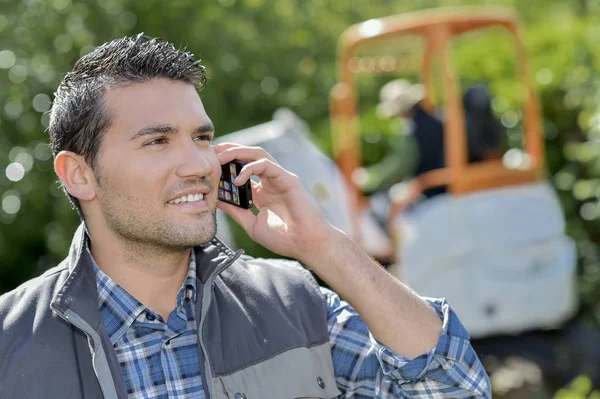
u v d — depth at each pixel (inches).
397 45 302.8
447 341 92.0
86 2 325.4
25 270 350.6
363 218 269.3
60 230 320.2
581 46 360.5
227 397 91.7
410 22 267.4
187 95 90.7
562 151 344.5
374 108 390.3
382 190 287.9
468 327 252.1
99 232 92.4
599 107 285.1
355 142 288.5
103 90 89.1
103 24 331.6
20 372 85.7
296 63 401.4
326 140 346.3
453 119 252.4
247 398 92.3
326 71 414.6
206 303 92.0
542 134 345.1
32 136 320.2
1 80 309.3
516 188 255.4
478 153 265.4
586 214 323.3
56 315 89.1
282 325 96.9
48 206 339.0
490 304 251.1
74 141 90.6
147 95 88.9
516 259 251.9
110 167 88.6
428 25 264.4
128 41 90.8
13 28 312.7
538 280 254.1
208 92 357.1
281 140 240.1
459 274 250.4
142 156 88.1
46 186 323.0
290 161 239.8
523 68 272.7
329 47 435.2
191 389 90.5
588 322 290.8
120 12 335.9
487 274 250.1
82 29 318.3
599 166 292.5
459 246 249.3
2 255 345.7
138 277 92.2
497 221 249.8
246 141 241.8
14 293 92.0
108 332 90.3
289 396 93.7
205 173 89.0
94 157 89.5
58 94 92.3
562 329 277.9
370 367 99.0
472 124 266.7
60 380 86.0
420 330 92.7
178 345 92.3
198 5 354.9
